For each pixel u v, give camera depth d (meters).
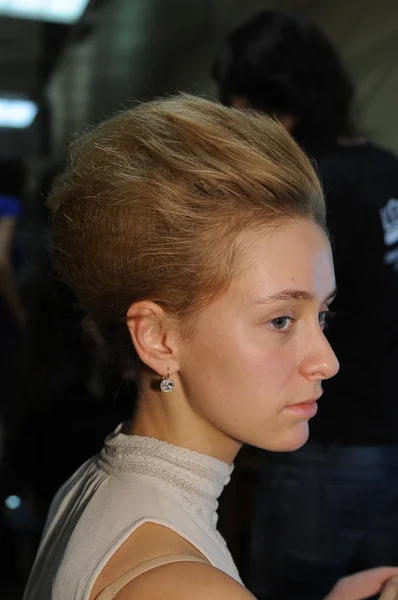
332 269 0.63
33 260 2.14
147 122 0.64
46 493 1.83
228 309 0.60
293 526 1.39
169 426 0.67
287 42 1.45
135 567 0.53
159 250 0.60
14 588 1.95
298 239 0.60
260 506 1.42
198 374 0.63
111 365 0.80
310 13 3.86
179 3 4.04
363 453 1.35
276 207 0.60
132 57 5.02
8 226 2.81
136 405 0.71
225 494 1.48
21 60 4.70
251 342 0.60
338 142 1.43
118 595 0.52
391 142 3.22
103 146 0.65
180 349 0.63
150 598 0.50
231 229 0.59
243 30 1.53
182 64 5.11
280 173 0.60
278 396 0.62
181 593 0.50
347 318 1.35
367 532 1.23
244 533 1.46
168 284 0.60
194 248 0.59
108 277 0.63
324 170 1.35
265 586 1.42
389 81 3.19
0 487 1.87
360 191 1.33
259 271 0.59
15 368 2.65
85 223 0.63
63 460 1.78
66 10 3.80
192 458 0.66
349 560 1.36
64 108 6.26
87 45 4.70
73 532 0.61
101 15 4.11
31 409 1.76
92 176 0.64
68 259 0.67
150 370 0.68
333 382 1.36
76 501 0.68
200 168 0.59
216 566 0.59
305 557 1.38
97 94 5.84
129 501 0.61
